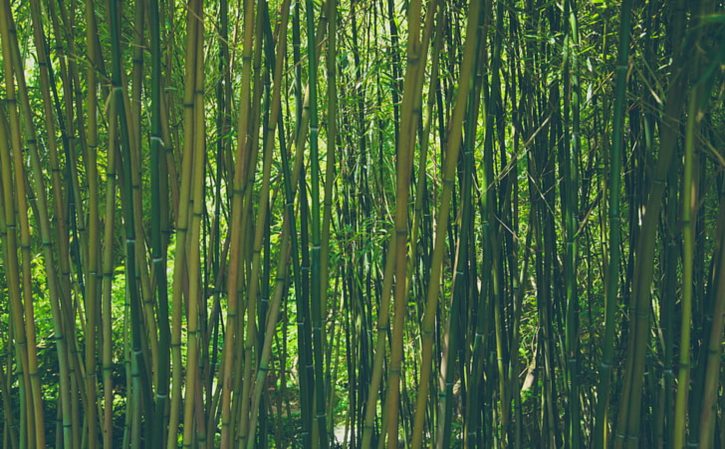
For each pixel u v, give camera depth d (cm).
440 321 299
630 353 196
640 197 251
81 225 245
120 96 206
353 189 317
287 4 208
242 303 229
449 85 276
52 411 419
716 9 201
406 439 328
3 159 219
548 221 274
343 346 416
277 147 283
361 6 308
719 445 238
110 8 202
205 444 231
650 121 239
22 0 283
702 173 235
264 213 218
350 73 319
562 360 299
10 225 222
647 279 188
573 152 247
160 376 213
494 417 306
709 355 184
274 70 212
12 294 227
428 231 289
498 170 279
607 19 241
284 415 414
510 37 271
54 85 260
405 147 189
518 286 286
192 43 199
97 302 231
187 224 205
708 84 156
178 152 257
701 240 242
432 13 189
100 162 329
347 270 317
